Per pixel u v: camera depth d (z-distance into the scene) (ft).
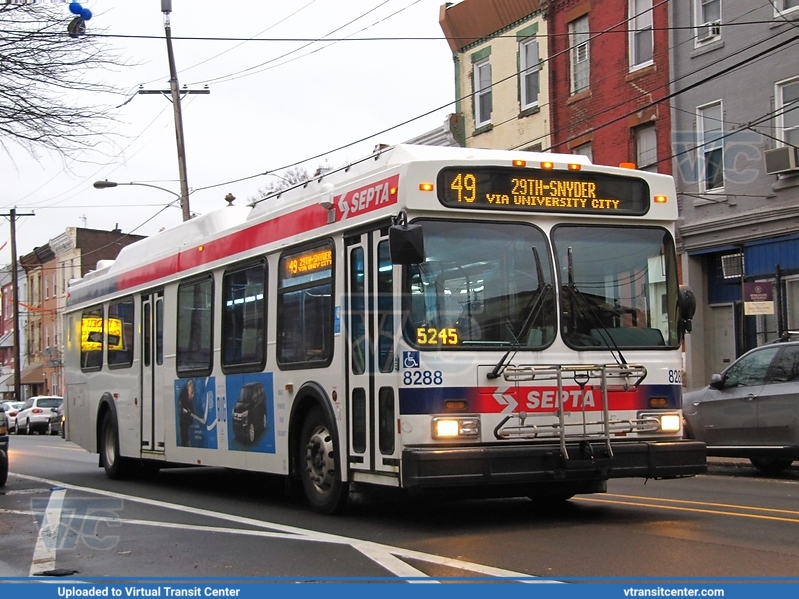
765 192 71.82
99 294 56.03
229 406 39.86
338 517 33.12
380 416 29.50
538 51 94.27
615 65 84.84
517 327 29.37
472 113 102.68
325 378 32.86
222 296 40.91
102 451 54.95
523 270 29.86
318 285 33.65
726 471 50.67
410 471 27.48
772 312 64.90
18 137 52.31
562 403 29.04
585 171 30.99
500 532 28.96
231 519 34.06
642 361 30.68
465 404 28.43
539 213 30.27
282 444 35.65
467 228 29.48
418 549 26.45
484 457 27.78
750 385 47.03
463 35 102.89
